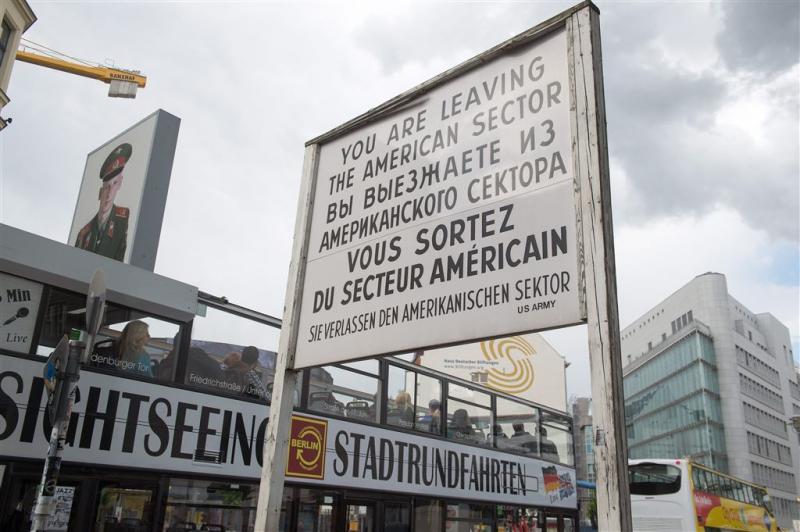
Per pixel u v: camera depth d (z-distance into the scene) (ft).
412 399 48.55
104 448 29.86
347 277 18.45
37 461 27.81
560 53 15.16
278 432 18.06
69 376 24.52
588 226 13.10
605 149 13.67
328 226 19.79
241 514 35.14
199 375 34.88
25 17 69.56
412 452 46.98
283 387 18.62
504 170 15.43
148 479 31.40
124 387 31.37
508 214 14.93
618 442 11.10
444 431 50.75
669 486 58.75
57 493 28.07
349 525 40.98
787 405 344.90
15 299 29.17
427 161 17.52
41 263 29.48
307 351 18.65
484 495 52.90
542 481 60.85
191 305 34.83
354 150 20.03
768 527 81.00
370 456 43.52
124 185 64.13
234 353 36.88
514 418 59.62
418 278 16.44
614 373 11.64
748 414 292.61
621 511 10.66
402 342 16.20
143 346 32.91
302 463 38.73
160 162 63.10
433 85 18.07
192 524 32.78
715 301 303.27
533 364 106.32
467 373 102.53
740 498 72.69
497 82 16.46
